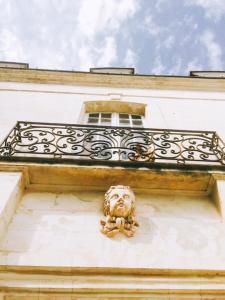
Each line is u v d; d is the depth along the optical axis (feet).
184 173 18.20
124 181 18.45
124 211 15.85
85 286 12.84
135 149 20.21
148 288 12.92
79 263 13.57
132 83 33.73
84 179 18.39
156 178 18.31
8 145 20.04
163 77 34.09
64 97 30.99
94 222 16.21
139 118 30.71
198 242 15.30
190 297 12.93
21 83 32.71
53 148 22.52
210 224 16.55
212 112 29.55
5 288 12.64
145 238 15.37
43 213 16.65
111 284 13.03
